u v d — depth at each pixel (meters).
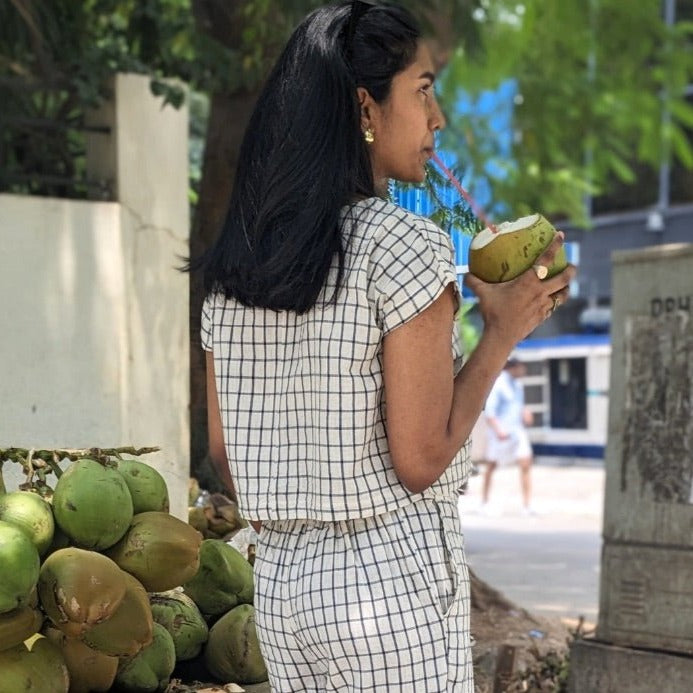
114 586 2.69
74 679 2.88
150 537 2.89
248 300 2.24
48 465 3.03
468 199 2.56
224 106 6.52
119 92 5.78
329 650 2.16
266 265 2.18
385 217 2.17
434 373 2.13
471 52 7.28
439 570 2.19
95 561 2.70
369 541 2.16
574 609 8.16
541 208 13.05
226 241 2.33
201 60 6.39
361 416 2.15
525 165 12.90
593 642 5.08
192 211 7.42
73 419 5.39
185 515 5.11
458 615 2.23
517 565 10.39
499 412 15.17
